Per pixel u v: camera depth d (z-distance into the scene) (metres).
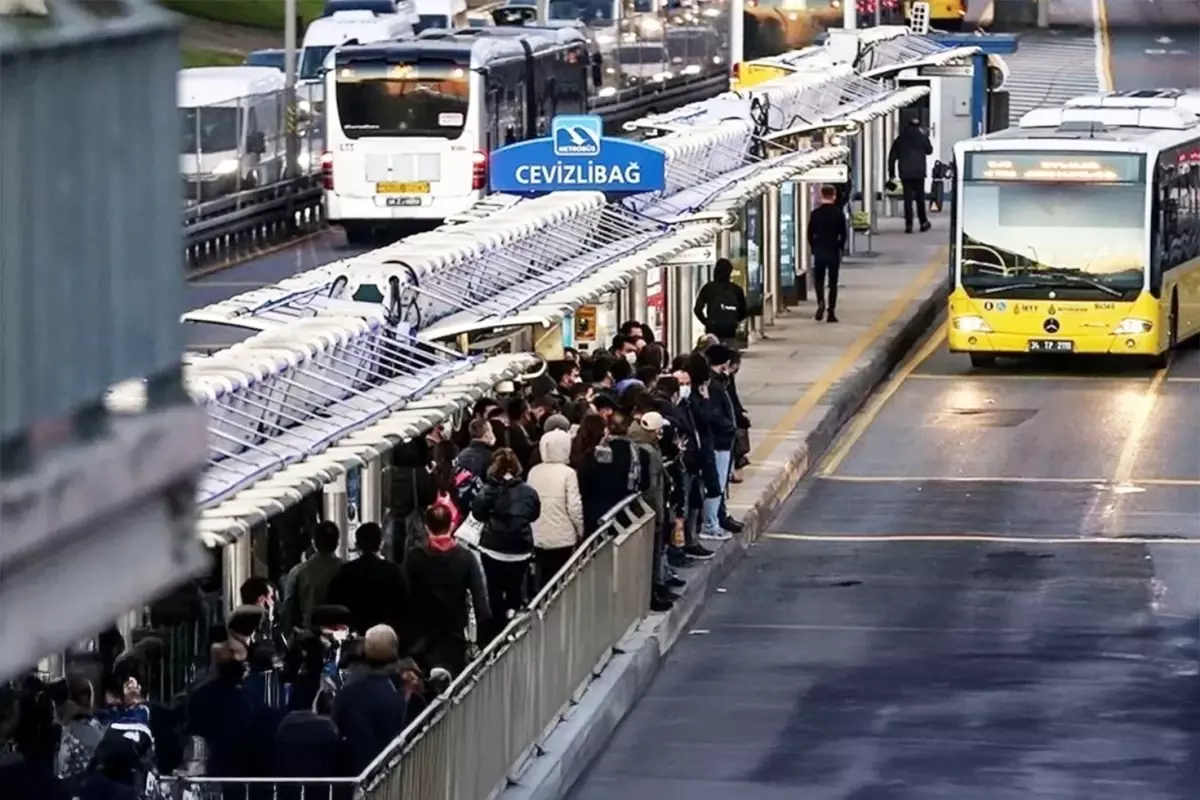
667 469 49.66
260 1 155.38
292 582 35.25
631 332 54.91
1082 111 84.88
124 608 11.30
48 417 10.96
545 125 104.69
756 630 48.94
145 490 11.52
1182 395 76.81
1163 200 79.88
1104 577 53.38
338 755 28.55
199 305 69.88
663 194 62.28
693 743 40.88
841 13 117.81
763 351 80.56
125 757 25.66
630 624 45.59
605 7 143.00
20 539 10.70
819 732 41.53
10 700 26.45
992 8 174.50
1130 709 42.69
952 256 80.38
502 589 40.56
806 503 61.66
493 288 46.62
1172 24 176.25
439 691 33.88
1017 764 39.44
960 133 115.31
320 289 41.34
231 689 28.98
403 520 41.66
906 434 70.69
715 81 138.88
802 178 80.00
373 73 92.81
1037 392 77.38
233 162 88.94
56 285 11.02
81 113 11.20
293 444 29.31
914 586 52.62
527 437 44.47
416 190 92.88
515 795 34.62
